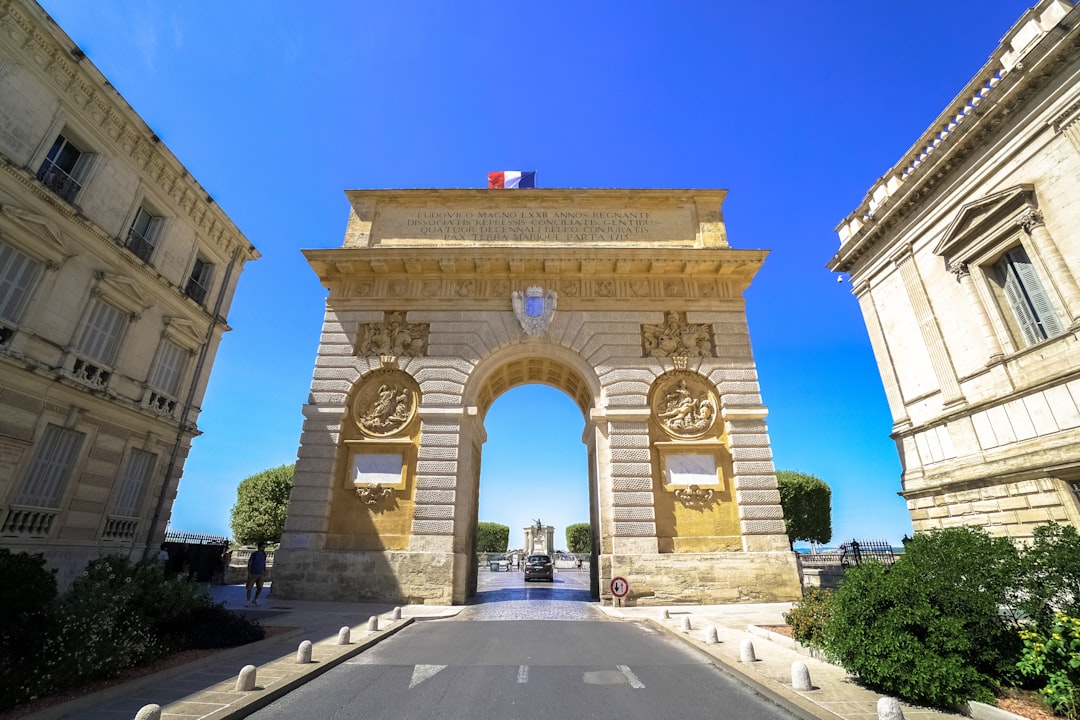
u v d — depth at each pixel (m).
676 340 24.38
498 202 27.39
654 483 22.22
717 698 8.07
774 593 20.30
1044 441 16.88
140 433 20.98
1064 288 16.27
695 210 27.27
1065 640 7.13
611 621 16.36
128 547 20.41
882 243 24.83
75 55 17.47
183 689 8.12
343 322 24.55
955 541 8.80
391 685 8.71
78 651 7.77
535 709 7.50
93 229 18.39
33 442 16.48
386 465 22.25
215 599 20.38
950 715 7.15
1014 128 17.95
